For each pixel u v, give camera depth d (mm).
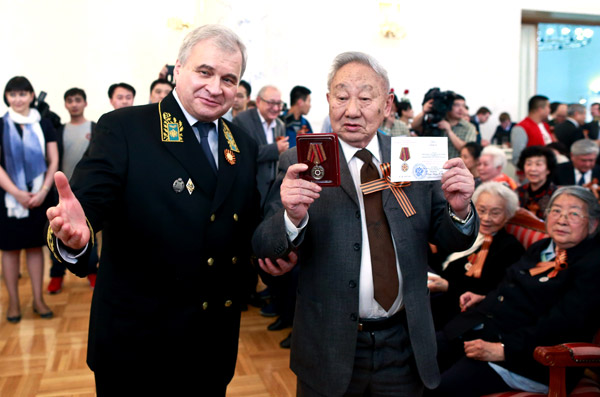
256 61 5961
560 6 9023
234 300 1509
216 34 1366
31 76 6977
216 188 1418
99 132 1365
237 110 4711
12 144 3381
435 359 1420
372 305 1396
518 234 2631
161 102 1456
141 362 1357
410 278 1398
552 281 1984
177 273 1363
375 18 8180
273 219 1360
